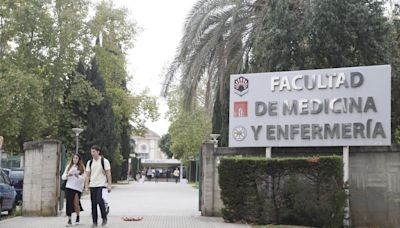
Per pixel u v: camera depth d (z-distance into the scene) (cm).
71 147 4125
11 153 3694
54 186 1711
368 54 1855
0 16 3453
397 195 1518
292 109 1594
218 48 2223
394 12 2088
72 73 4038
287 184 1505
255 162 1530
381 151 1537
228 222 1547
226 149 1717
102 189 1390
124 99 4978
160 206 2317
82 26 3925
